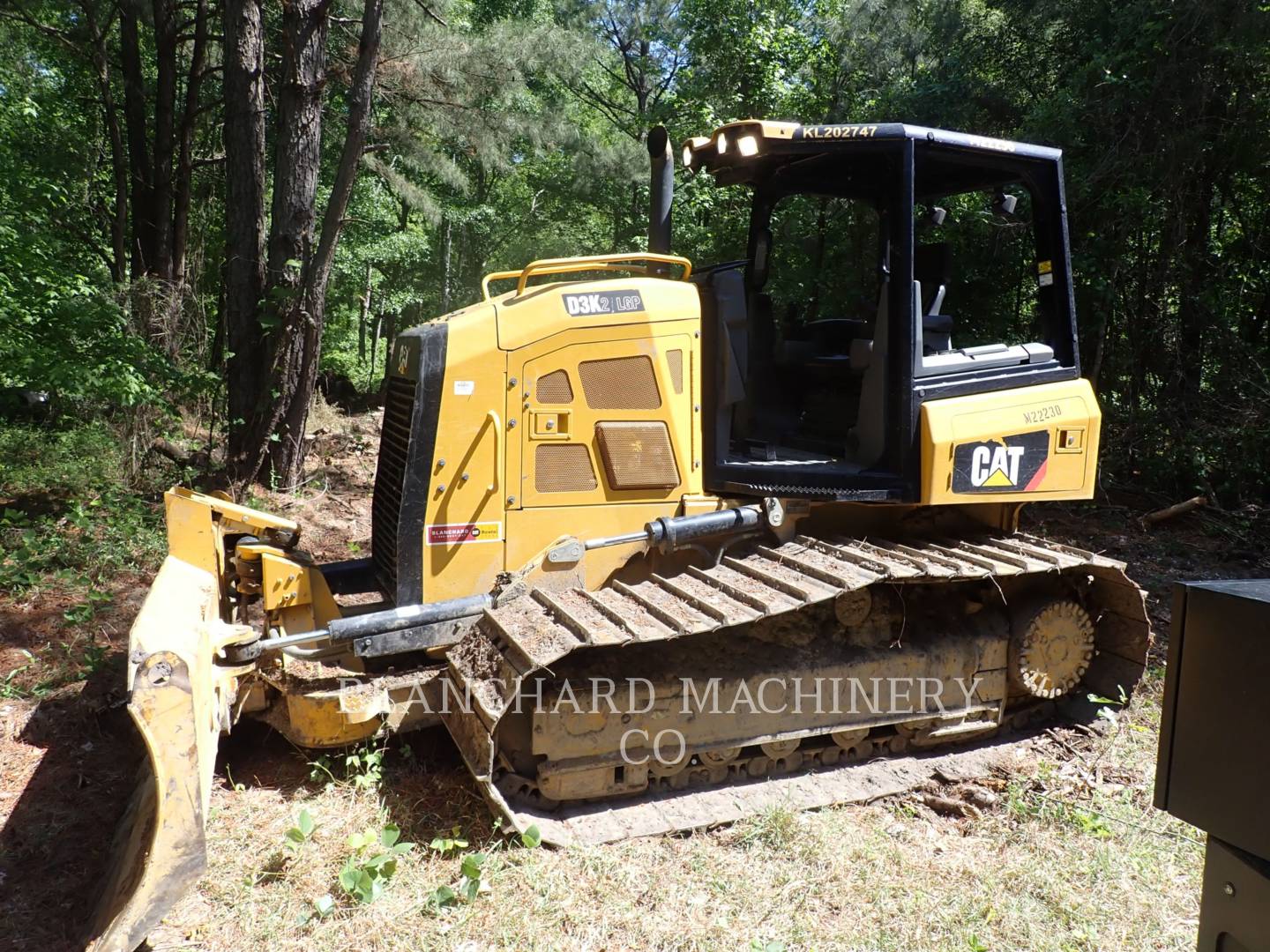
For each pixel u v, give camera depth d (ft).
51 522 22.31
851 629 13.26
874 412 13.38
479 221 80.43
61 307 25.04
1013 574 13.23
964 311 31.40
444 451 12.20
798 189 15.71
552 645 10.65
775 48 51.75
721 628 11.52
